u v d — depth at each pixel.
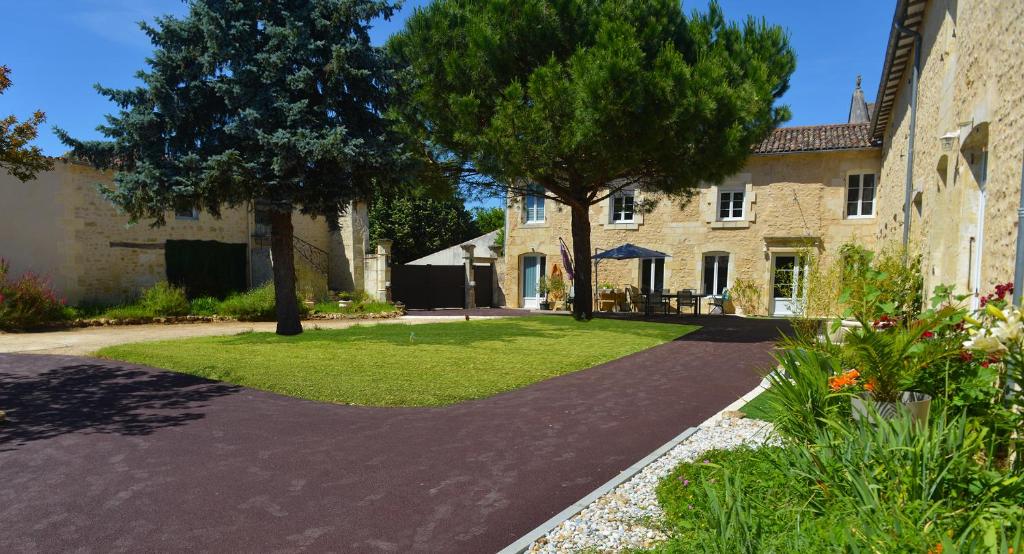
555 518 3.03
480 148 11.41
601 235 20.50
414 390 6.21
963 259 6.70
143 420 5.18
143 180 9.63
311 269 20.08
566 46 11.87
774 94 12.86
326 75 10.38
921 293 9.11
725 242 18.81
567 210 20.95
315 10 10.39
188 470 3.90
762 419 4.95
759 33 12.68
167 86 9.90
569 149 10.85
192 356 8.27
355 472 3.86
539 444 4.47
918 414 3.20
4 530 2.99
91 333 12.51
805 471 2.74
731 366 7.97
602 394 6.23
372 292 20.50
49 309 13.66
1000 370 3.21
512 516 3.17
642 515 3.03
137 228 16.45
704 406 5.69
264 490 3.54
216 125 10.69
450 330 12.12
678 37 12.23
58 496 3.45
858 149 16.86
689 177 11.82
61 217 15.10
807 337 5.11
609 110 10.17
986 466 2.51
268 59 9.95
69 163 15.10
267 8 10.53
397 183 11.25
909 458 2.43
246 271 18.81
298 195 10.41
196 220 17.66
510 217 22.44
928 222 8.98
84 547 2.80
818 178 17.67
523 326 13.03
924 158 9.50
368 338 10.60
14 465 4.00
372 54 10.83
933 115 8.76
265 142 9.68
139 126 9.74
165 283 15.92
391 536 2.93
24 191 14.70
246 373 7.01
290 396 6.10
